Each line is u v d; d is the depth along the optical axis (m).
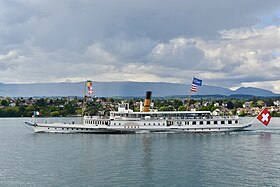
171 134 148.50
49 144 123.00
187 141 128.88
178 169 83.50
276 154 103.12
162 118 151.00
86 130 150.25
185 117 152.12
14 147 118.94
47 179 75.88
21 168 85.88
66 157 98.69
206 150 109.25
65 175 78.94
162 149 110.56
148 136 142.25
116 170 82.69
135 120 149.62
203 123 152.88
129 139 133.50
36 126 154.88
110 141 128.12
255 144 123.19
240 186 70.50
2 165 89.38
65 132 152.25
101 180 74.56
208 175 78.25
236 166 86.81
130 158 96.19
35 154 104.19
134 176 77.38
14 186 71.44
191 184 71.62
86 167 85.94
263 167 85.75
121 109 152.12
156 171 81.62
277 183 72.38
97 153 104.00
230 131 155.75
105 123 149.25
